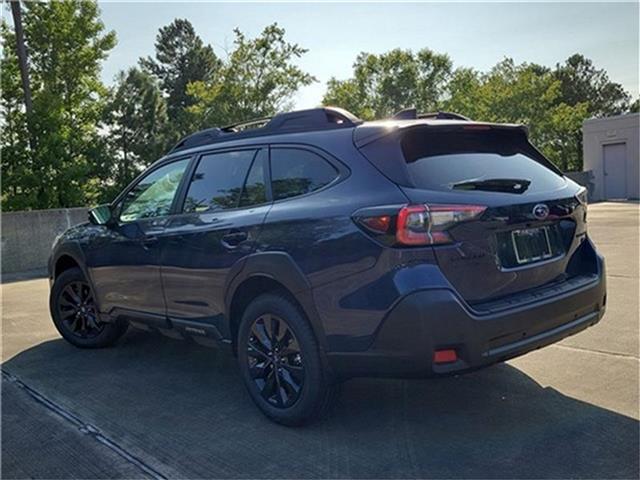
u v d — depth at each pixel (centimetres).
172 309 404
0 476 291
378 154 302
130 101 2398
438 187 288
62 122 1706
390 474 275
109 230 465
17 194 1603
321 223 300
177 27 4194
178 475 285
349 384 389
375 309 278
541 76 3127
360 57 2812
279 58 2145
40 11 1817
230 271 348
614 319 515
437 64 2805
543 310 298
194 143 421
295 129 351
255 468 288
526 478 264
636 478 261
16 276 1070
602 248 927
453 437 309
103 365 467
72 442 327
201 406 372
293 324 317
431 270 271
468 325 271
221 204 375
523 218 302
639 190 2066
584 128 2195
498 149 345
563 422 319
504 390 368
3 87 1756
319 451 301
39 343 545
